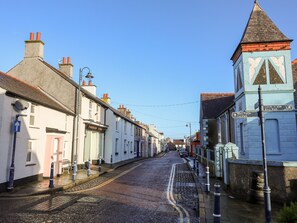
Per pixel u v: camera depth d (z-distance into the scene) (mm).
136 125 41188
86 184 13227
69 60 23016
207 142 28406
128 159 34250
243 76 13305
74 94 19516
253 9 14609
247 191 9266
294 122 12523
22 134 12156
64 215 7277
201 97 33469
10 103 11289
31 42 20500
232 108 18609
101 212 7672
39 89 19938
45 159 14281
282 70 13016
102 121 25125
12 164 10727
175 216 7453
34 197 9781
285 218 4918
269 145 12617
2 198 9578
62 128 17125
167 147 115188
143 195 10438
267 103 12844
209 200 9172
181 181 14492
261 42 13219
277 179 8227
